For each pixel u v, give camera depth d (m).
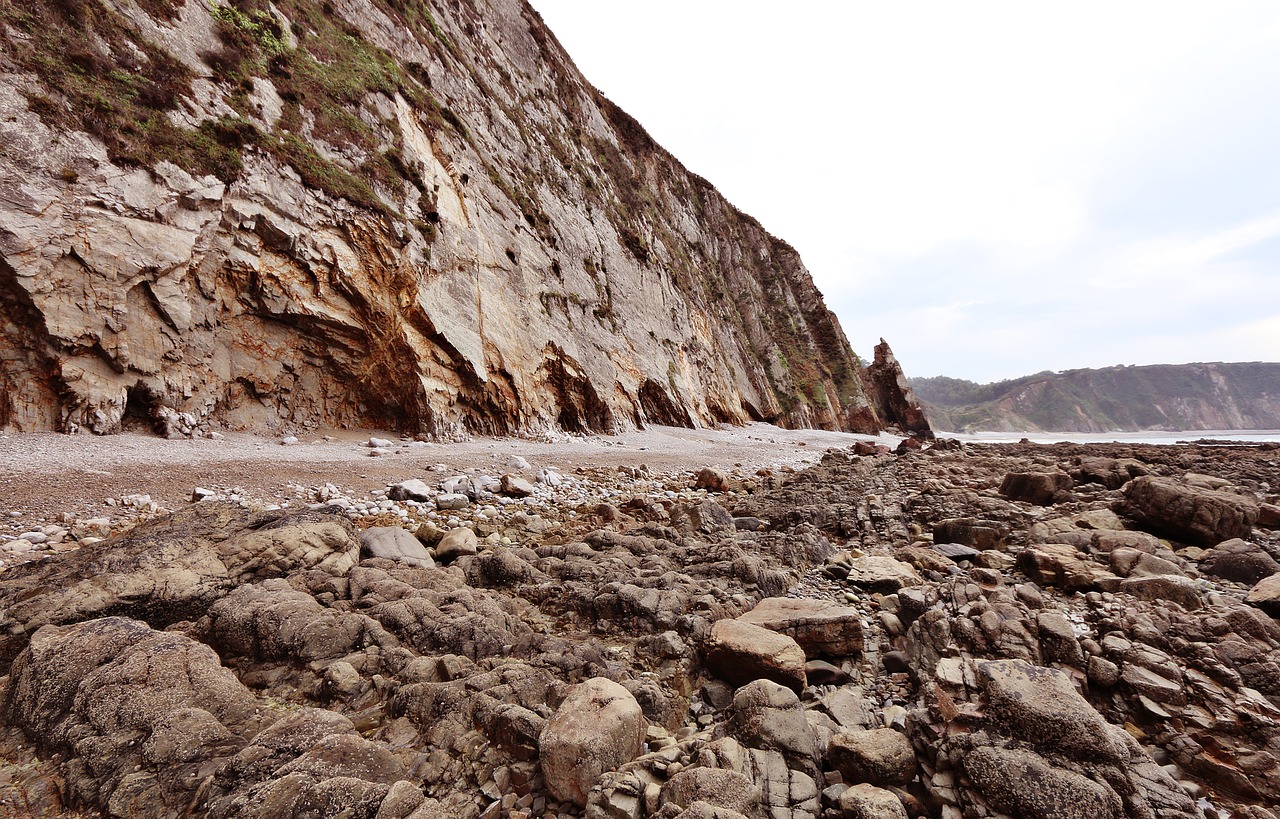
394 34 26.28
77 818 2.87
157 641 3.95
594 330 31.81
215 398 14.70
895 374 70.31
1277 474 13.82
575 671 4.59
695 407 41.53
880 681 4.90
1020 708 3.42
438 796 3.16
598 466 18.19
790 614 5.54
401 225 19.53
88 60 13.12
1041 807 2.91
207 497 9.18
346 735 3.27
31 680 3.61
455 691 3.97
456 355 20.75
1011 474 12.29
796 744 3.54
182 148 14.30
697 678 4.92
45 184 11.65
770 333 63.03
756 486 16.55
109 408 12.23
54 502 7.94
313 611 4.84
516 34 40.59
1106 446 26.89
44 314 11.32
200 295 14.58
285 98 18.34
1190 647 4.77
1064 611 5.86
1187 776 3.64
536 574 6.96
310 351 17.30
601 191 40.97
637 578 6.73
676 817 2.70
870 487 14.36
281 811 2.70
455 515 10.14
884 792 3.14
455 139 25.53
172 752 3.14
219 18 17.44
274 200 16.17
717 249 64.12
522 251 27.59
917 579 7.16
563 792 3.14
